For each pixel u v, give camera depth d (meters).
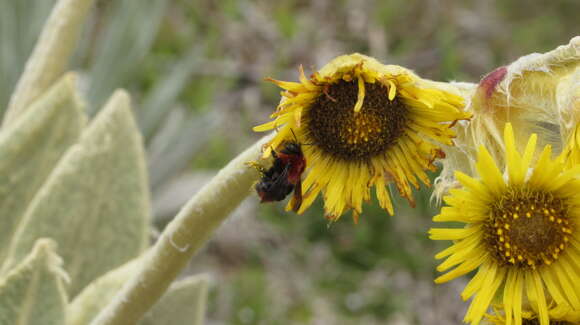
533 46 1.00
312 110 0.32
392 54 0.98
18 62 0.72
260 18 1.02
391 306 0.79
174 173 0.77
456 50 0.96
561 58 0.30
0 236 0.44
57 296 0.37
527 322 0.32
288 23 0.99
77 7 0.43
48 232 0.42
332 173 0.32
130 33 0.76
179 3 1.02
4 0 0.73
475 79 0.96
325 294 0.81
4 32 0.72
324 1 1.02
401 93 0.30
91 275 0.43
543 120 0.32
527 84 0.31
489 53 0.99
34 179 0.45
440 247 0.80
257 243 0.83
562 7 1.04
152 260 0.34
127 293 0.34
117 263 0.44
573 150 0.30
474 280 0.31
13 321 0.36
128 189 0.44
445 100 0.30
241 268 0.82
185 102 0.92
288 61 0.97
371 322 0.79
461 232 0.30
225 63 0.96
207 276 0.44
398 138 0.32
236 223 0.83
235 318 0.78
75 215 0.43
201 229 0.33
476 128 0.32
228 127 0.92
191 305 0.44
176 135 0.79
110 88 0.75
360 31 0.99
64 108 0.44
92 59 0.88
